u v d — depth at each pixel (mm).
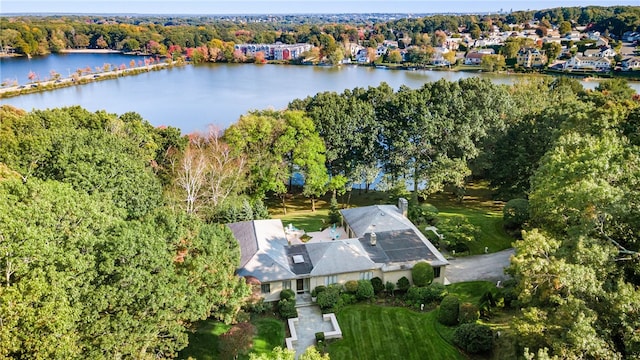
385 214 47625
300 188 72875
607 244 24281
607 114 47625
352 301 36906
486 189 68312
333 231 50250
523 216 47031
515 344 24219
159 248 24891
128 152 49844
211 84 160875
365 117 62000
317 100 67312
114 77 175125
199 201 50781
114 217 29031
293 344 31906
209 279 27500
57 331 19141
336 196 68875
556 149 37594
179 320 25641
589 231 25031
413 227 46094
